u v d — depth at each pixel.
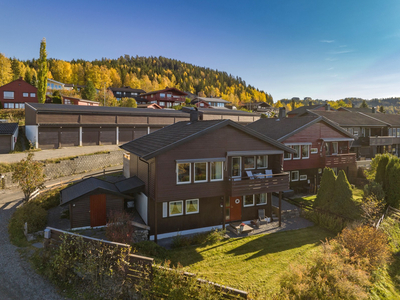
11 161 25.94
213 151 17.52
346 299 9.51
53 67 107.12
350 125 39.22
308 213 20.94
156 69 171.00
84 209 16.12
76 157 28.77
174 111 47.62
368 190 21.69
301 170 28.39
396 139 44.25
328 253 11.73
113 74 118.69
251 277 12.42
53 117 34.31
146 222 17.67
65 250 10.31
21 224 15.02
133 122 41.12
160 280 8.93
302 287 9.56
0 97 53.88
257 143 18.98
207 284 8.64
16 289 9.68
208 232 17.22
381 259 13.52
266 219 20.25
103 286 9.67
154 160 16.05
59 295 9.54
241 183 17.62
